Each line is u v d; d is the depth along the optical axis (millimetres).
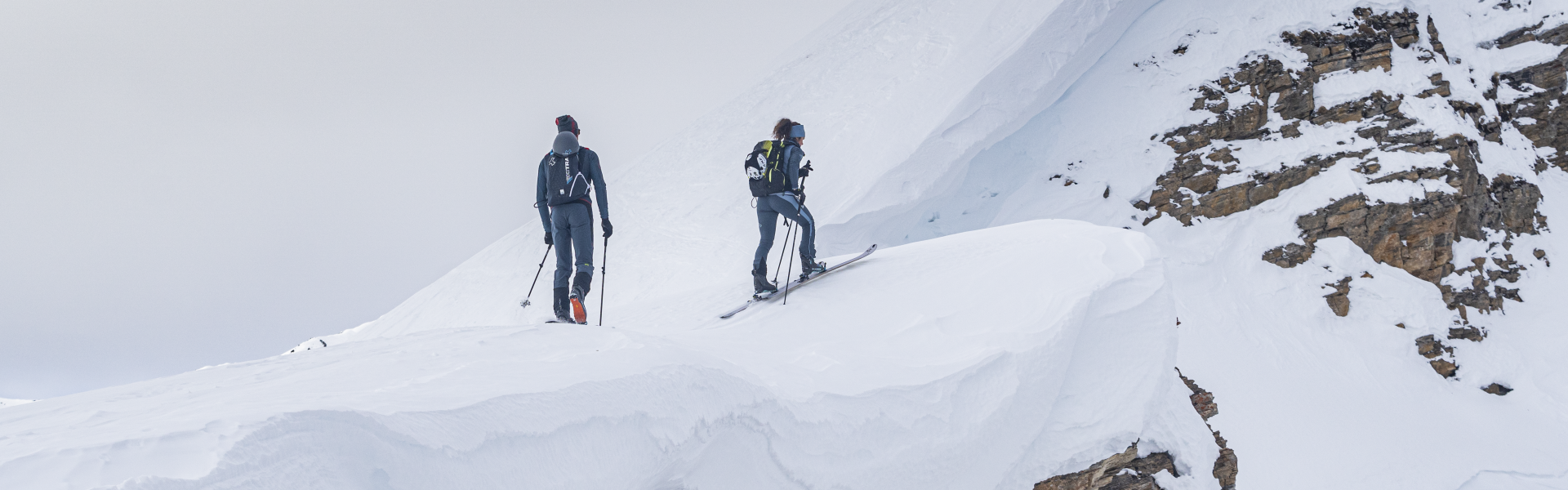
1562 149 11531
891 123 12953
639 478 2123
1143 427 4352
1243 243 10266
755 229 13273
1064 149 12367
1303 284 9711
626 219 16281
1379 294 9484
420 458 1571
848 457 2957
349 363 2449
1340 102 10922
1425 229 9797
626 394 2170
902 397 3326
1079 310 4312
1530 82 11609
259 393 1897
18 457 1169
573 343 2738
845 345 4148
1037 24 12250
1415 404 8391
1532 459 7719
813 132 14422
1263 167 10727
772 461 2676
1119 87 12414
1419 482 7129
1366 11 11500
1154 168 11273
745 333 4531
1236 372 8258
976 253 5910
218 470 1248
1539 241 10438
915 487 3219
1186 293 9508
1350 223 10008
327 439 1459
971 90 11727
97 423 1577
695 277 12672
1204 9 12188
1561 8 11602
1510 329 9406
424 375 2174
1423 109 10586
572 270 4750
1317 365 8664
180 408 1704
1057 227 6359
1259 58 11383
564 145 4668
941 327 4395
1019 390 3834
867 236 11617
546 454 1847
